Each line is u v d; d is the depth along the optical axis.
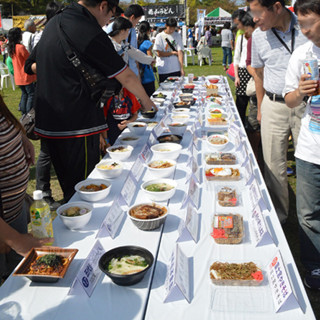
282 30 2.35
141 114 3.60
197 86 5.29
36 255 1.26
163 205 1.65
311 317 1.03
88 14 2.14
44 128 2.34
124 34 3.45
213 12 27.05
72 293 1.14
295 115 2.45
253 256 1.32
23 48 5.86
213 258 1.32
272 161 2.66
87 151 2.36
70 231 1.52
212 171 2.03
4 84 10.43
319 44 1.64
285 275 1.11
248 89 3.99
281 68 2.41
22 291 1.17
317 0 1.49
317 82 1.63
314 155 1.83
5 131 1.57
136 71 4.35
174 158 2.33
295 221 3.06
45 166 3.19
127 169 2.22
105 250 1.37
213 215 1.58
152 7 19.30
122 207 1.71
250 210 1.66
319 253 2.06
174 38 5.97
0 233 1.24
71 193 2.53
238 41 4.67
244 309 1.06
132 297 1.13
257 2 2.20
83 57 2.12
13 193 1.68
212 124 3.20
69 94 2.21
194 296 1.13
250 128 4.20
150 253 1.24
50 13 3.21
